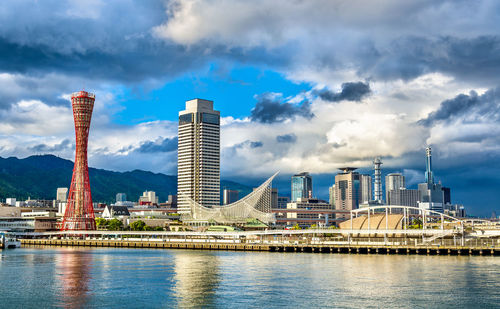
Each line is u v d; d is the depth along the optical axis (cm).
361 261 16012
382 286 11094
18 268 14762
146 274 13225
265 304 9400
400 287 10962
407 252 18625
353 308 9075
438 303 9444
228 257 18112
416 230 19425
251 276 12706
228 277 12556
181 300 9762
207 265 15262
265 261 16362
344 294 10256
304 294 10262
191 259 17362
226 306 9262
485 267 14100
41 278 12581
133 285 11444
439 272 13125
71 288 11094
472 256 17500
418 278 12138
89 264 15800
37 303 9575
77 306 9319
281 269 14038
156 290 10800
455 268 13912
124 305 9375
